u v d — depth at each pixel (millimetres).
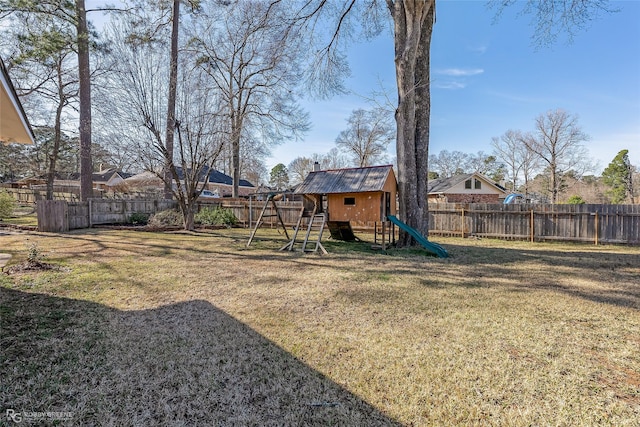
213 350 2490
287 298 3822
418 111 7789
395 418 1749
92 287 4102
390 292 4098
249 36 14016
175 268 5324
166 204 14492
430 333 2857
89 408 1791
